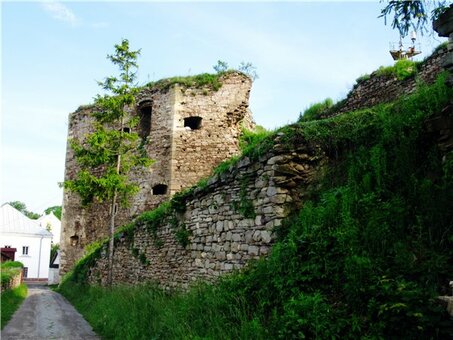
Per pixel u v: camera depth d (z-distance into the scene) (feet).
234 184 26.13
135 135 53.98
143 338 22.94
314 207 20.63
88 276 58.59
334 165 22.25
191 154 65.67
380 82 41.37
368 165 19.90
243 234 24.64
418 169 17.80
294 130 22.88
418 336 12.24
